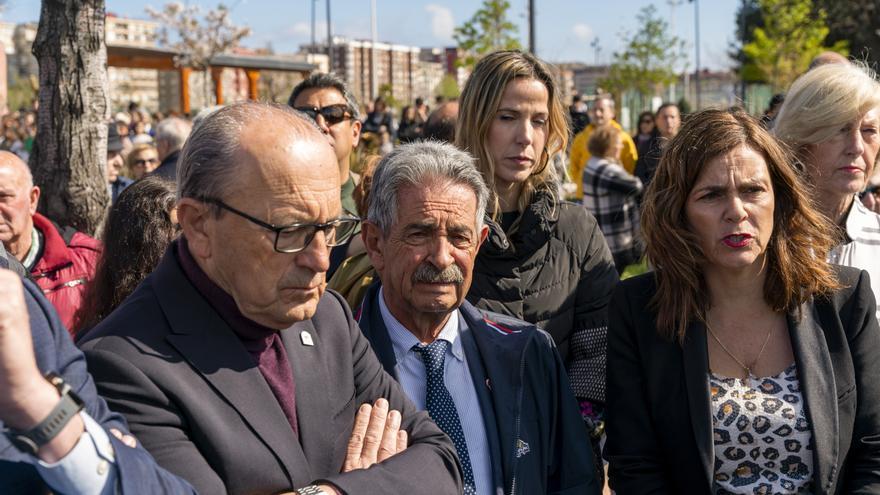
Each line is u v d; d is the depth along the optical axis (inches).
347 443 72.6
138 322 63.9
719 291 95.0
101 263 99.5
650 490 92.5
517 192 115.6
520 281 108.6
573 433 94.2
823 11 1015.0
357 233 122.0
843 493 91.7
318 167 63.4
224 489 61.1
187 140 65.5
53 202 162.1
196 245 64.8
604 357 111.0
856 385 91.6
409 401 81.5
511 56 113.4
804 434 88.6
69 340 54.7
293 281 63.2
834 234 116.4
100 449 48.4
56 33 159.6
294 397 68.8
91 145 163.2
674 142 95.1
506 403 90.8
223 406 63.4
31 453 45.7
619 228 256.7
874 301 95.3
